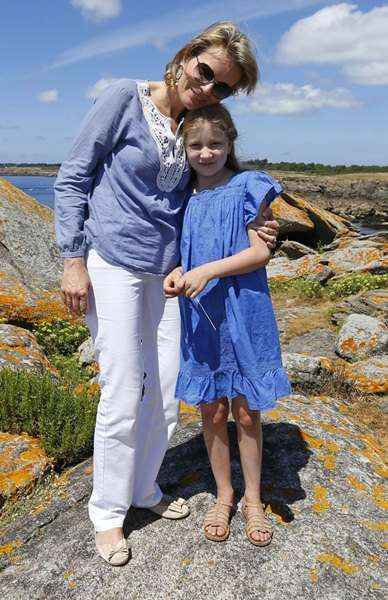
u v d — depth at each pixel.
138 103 2.42
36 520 3.10
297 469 3.20
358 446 3.60
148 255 2.52
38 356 5.88
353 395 4.98
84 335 7.25
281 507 2.88
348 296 9.35
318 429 3.65
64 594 2.47
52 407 4.12
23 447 3.83
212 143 2.42
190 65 2.36
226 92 2.41
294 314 8.20
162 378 2.73
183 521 2.79
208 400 2.56
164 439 2.79
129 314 2.50
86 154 2.45
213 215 2.50
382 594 2.43
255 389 2.48
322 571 2.51
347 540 2.70
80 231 2.52
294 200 18.75
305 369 5.08
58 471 3.85
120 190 2.47
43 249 8.51
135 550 2.63
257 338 2.50
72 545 2.74
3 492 3.42
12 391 4.24
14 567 2.71
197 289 2.38
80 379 5.79
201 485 3.04
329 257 12.16
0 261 7.95
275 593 2.40
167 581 2.47
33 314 7.24
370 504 3.02
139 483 2.80
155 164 2.43
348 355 6.23
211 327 2.54
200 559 2.56
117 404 2.50
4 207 8.52
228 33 2.32
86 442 3.97
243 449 2.65
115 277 2.50
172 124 2.50
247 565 2.52
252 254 2.42
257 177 2.45
